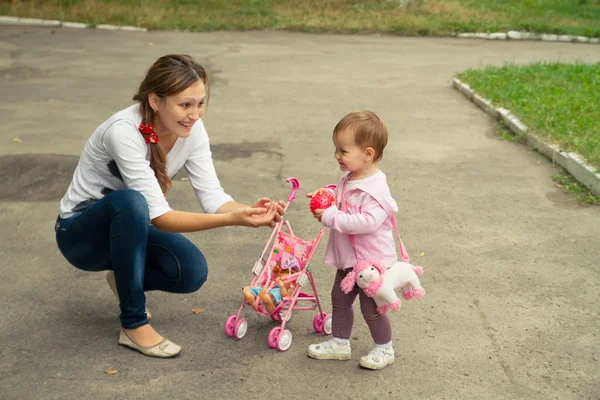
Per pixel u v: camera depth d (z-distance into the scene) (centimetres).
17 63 1261
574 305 444
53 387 351
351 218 355
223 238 547
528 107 900
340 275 379
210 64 1291
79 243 378
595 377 366
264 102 1011
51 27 1675
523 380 363
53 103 985
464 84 1101
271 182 681
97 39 1538
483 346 395
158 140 369
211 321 420
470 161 750
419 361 379
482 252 525
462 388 355
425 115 951
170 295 452
